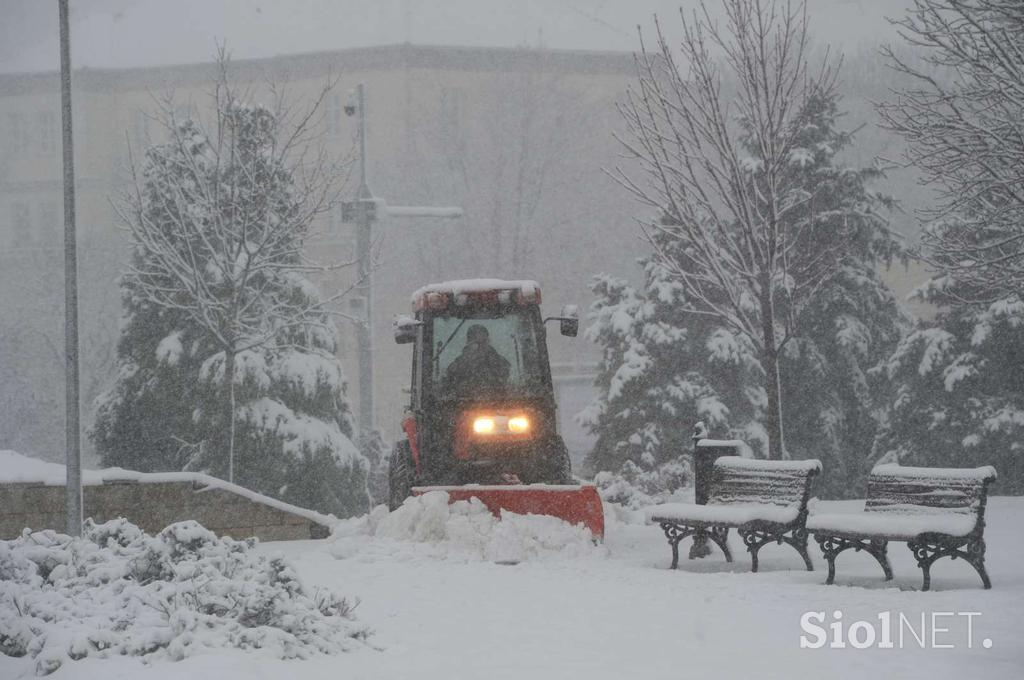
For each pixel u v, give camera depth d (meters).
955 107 46.12
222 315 61.81
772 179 48.31
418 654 19.84
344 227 163.88
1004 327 77.19
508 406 40.16
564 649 20.20
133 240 70.44
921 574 29.59
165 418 71.81
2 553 22.80
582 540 34.81
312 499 70.38
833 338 86.25
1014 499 51.22
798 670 18.44
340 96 176.75
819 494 85.56
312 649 19.83
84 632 19.44
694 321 85.38
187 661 18.39
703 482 34.62
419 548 33.97
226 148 69.00
